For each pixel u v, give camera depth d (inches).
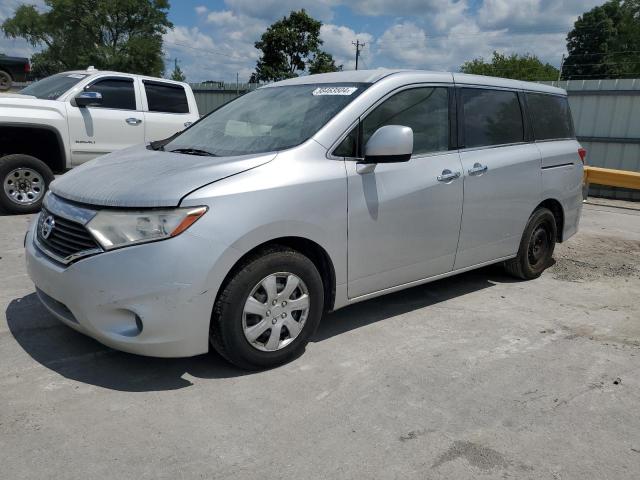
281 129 146.1
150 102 332.8
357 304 180.5
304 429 109.3
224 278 118.8
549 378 135.0
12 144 300.7
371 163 142.7
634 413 120.7
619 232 327.3
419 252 160.4
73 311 119.9
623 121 575.8
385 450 103.8
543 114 209.5
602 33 2600.9
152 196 115.1
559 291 206.4
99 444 101.9
